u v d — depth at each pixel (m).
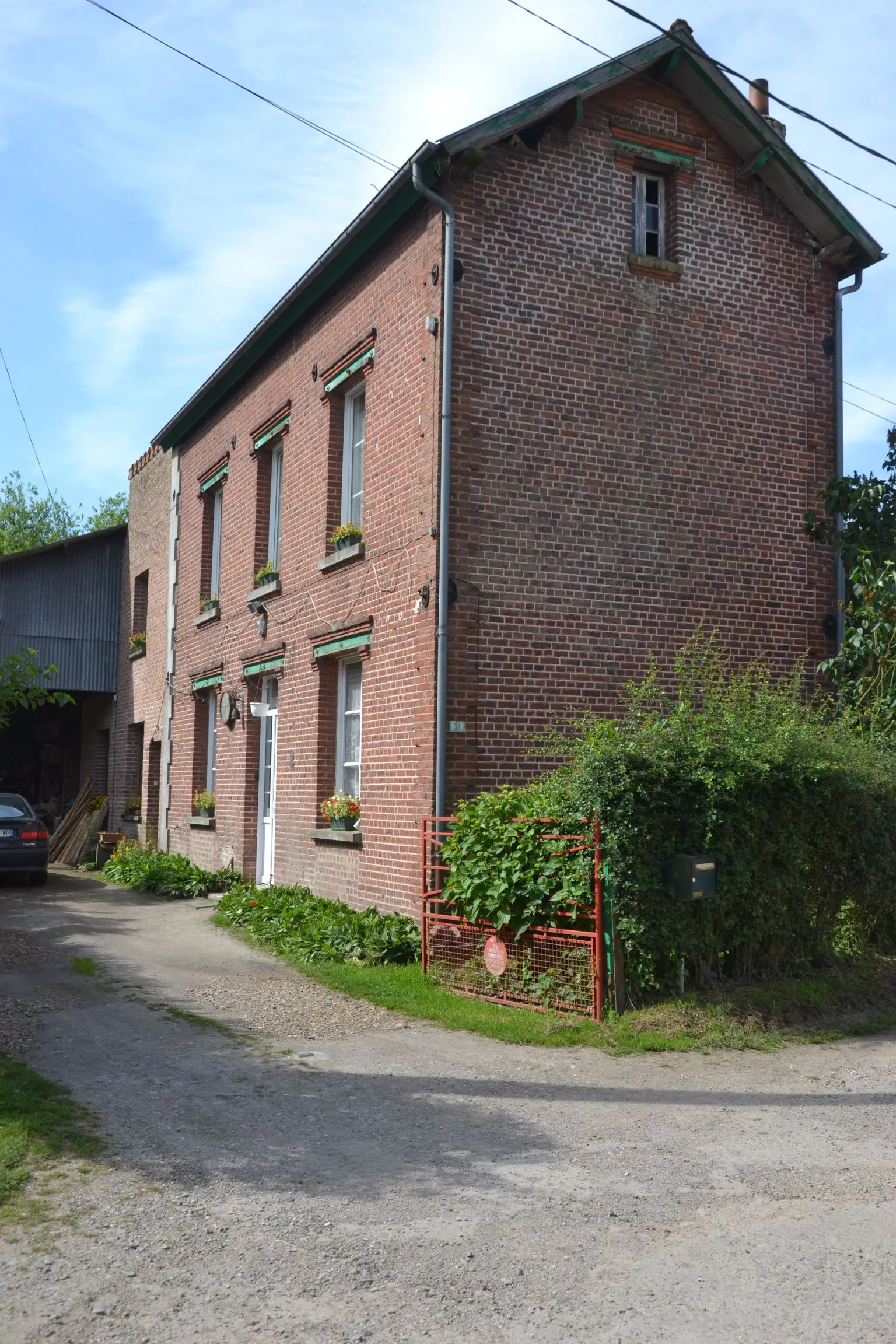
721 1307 3.86
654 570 11.73
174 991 9.27
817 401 12.95
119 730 23.59
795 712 9.70
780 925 8.88
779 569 12.47
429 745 10.52
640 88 12.19
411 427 11.33
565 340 11.45
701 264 12.37
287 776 14.31
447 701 10.51
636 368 11.84
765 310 12.72
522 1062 7.18
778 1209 4.72
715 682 10.84
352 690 13.24
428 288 11.19
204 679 17.94
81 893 16.66
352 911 11.73
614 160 11.96
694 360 12.21
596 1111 6.13
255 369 16.23
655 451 11.87
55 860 24.02
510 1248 4.33
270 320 14.58
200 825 17.75
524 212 11.35
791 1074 6.92
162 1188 4.91
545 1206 4.75
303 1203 4.77
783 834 8.81
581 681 11.17
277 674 15.11
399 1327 3.73
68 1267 4.13
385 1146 5.52
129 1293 3.94
